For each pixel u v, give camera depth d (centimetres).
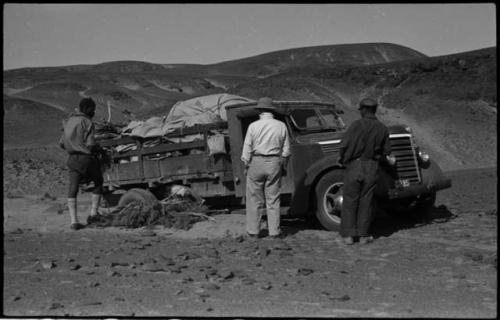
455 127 7100
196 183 938
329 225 827
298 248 724
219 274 580
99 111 10706
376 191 795
